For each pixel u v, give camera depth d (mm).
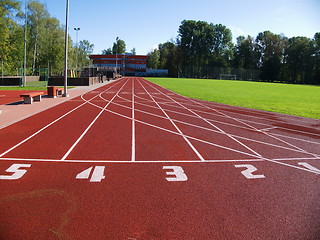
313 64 94750
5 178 5836
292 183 5984
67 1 21266
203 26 114938
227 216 4504
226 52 115312
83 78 40188
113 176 6074
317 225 4289
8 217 4301
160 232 3996
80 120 12844
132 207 4695
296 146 9266
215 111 17219
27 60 60562
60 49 62188
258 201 5070
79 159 7191
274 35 109188
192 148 8562
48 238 3799
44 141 8938
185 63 115562
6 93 25922
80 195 5098
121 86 40531
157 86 43062
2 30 38750
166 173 6352
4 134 9812
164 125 12219
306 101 26031
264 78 106312
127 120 13172
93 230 3998
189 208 4727
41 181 5707
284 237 3965
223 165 7051
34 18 59500
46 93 25844
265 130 11852
